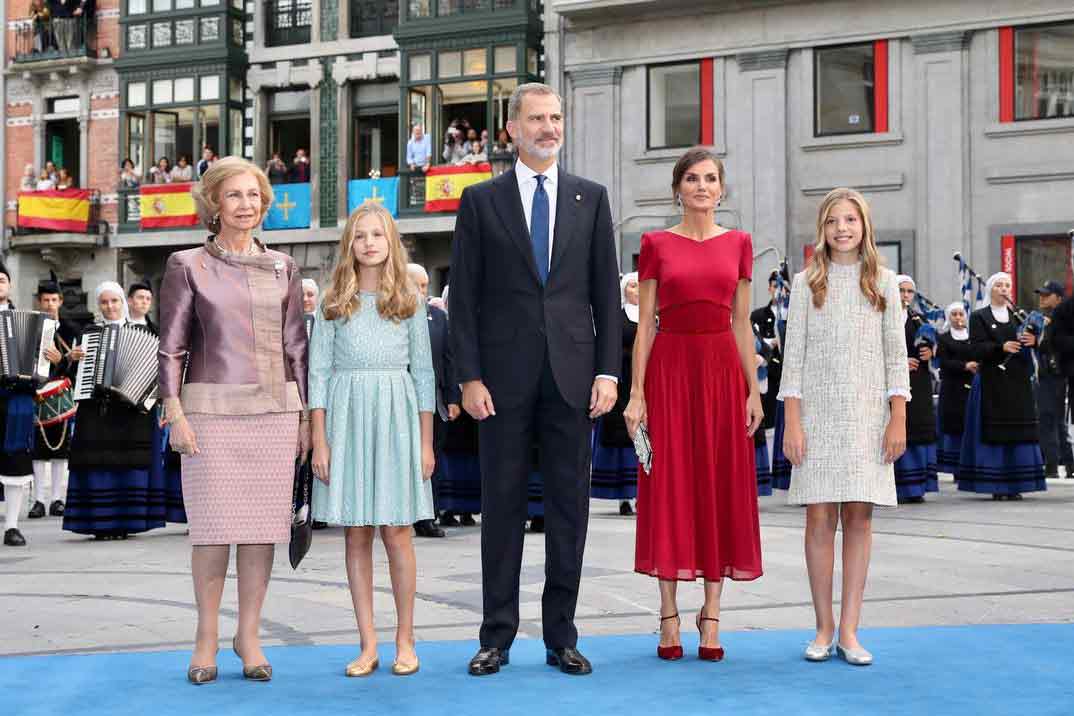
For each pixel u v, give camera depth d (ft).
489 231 17.65
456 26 84.79
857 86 75.82
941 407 46.93
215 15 91.40
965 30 73.05
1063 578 25.66
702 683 16.53
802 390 18.63
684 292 18.44
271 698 15.92
